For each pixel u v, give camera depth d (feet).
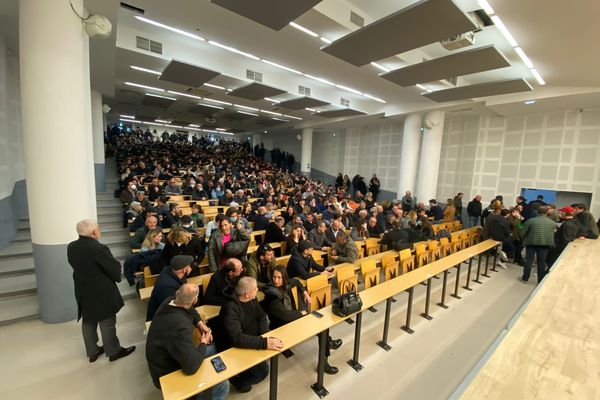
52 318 11.12
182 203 25.49
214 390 7.18
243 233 15.51
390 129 44.68
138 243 15.56
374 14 16.61
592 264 11.22
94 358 9.26
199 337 7.97
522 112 28.71
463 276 19.26
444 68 18.21
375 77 25.20
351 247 15.20
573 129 26.53
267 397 8.28
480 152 33.24
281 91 28.76
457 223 26.53
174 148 60.49
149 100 38.14
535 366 4.69
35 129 10.05
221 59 24.97
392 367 9.85
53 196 10.43
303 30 16.37
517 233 21.85
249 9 12.48
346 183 48.52
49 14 9.78
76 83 10.56
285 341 7.41
